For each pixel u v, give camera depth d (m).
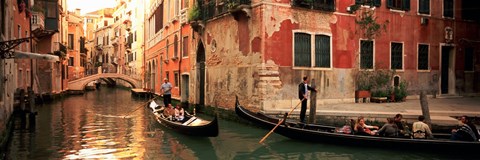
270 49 13.64
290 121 12.26
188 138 11.94
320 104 14.73
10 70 14.21
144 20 36.00
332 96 15.09
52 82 27.89
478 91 19.69
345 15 15.38
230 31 15.59
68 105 23.75
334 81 15.13
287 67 13.99
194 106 18.86
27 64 21.45
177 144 11.11
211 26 17.19
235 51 15.23
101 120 16.44
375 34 16.17
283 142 11.09
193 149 10.48
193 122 12.77
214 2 16.67
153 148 10.62
